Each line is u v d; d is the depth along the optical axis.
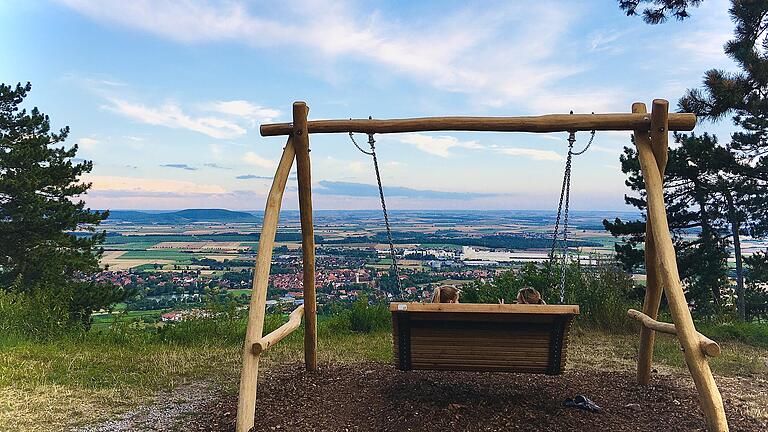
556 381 6.14
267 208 5.30
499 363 5.06
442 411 4.87
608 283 10.75
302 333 9.18
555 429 4.54
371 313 10.08
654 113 5.13
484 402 5.16
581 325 10.06
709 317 12.23
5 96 19.20
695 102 13.96
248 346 4.63
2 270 18.86
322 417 4.79
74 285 18.31
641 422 4.75
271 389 5.66
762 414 5.00
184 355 7.61
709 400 4.15
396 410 4.92
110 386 5.89
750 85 13.82
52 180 19.25
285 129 5.75
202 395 5.64
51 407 5.11
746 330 9.79
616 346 8.66
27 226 18.31
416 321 4.91
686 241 18.09
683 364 7.24
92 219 19.98
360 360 7.34
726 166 15.91
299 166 5.77
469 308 4.64
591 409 5.02
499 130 5.53
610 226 17.77
